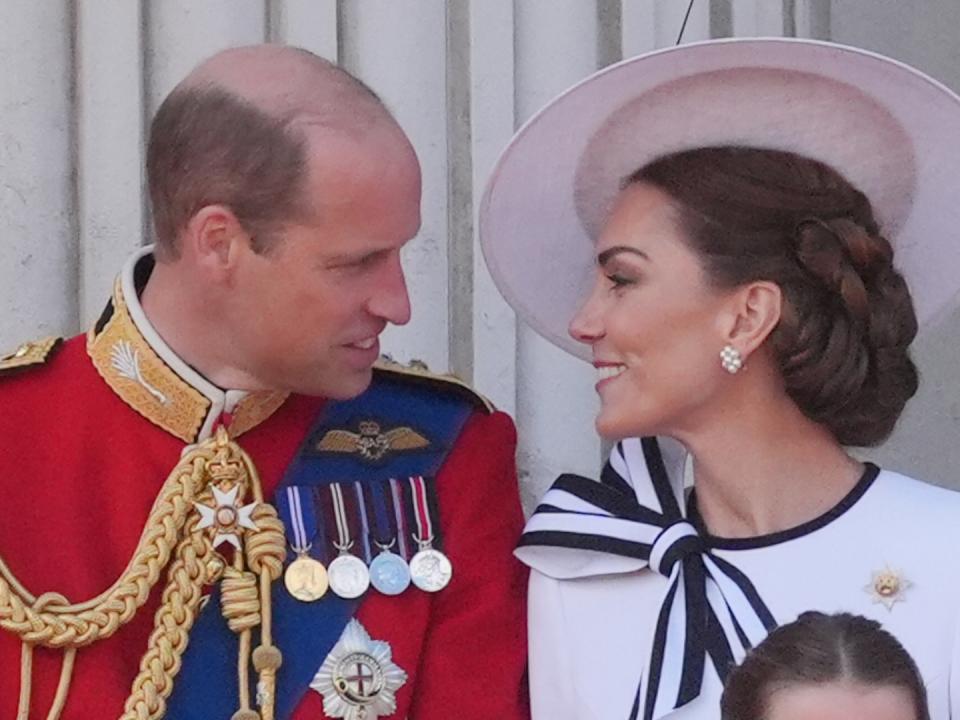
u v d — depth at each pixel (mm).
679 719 7926
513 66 11547
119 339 8586
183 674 8258
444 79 11453
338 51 11352
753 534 8219
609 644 8352
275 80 8305
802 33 11961
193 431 8547
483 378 11367
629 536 8383
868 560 7992
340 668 8398
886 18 12250
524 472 11367
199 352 8516
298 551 8555
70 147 10953
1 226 10773
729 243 8078
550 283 8984
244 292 8273
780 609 7965
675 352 8148
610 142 8477
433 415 9023
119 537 8406
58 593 8180
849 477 8258
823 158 8297
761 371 8188
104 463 8539
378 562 8594
